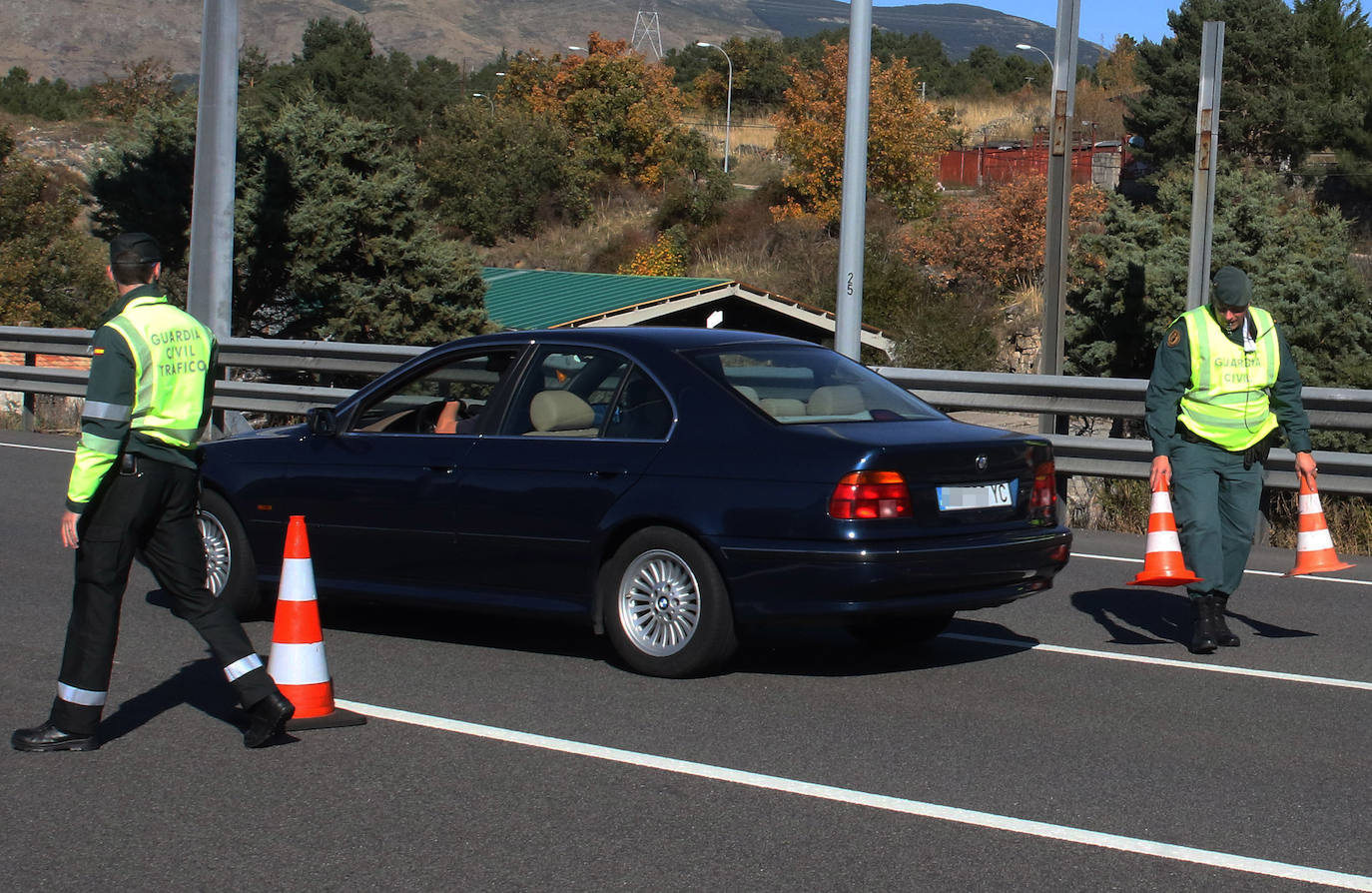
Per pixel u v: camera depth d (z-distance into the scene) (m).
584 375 7.12
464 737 5.79
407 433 7.52
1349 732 5.99
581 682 6.71
